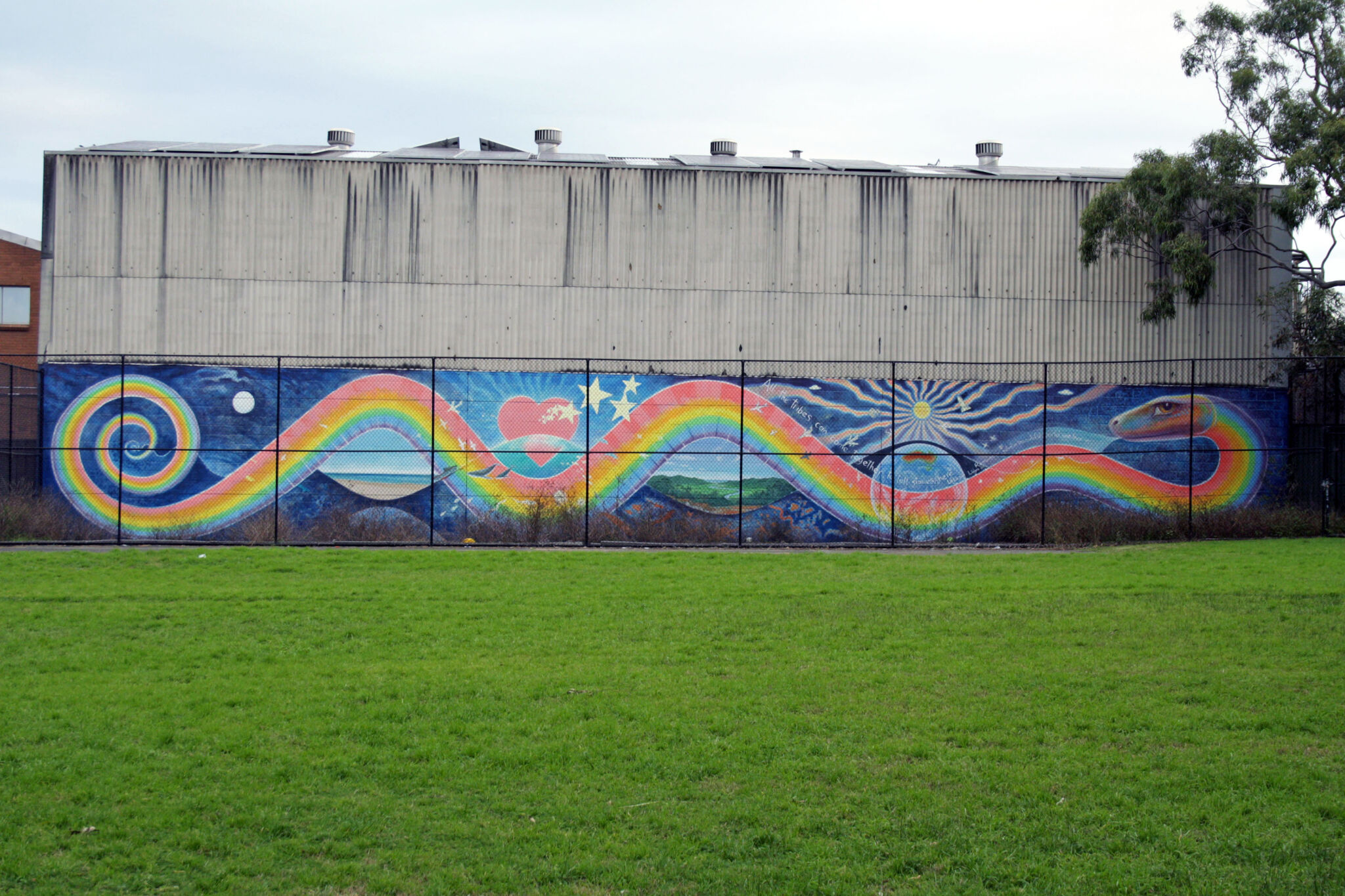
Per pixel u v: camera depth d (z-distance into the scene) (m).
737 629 13.40
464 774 8.39
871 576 17.50
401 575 17.69
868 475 26.59
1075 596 15.45
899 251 28.05
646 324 27.62
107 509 26.58
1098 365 27.94
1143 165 27.05
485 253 27.58
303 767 8.47
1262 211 28.22
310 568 18.36
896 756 8.83
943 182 28.19
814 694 10.50
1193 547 21.55
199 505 26.50
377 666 11.52
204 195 27.56
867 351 27.88
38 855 7.00
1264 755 8.80
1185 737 9.25
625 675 11.16
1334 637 12.84
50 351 27.23
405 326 27.44
